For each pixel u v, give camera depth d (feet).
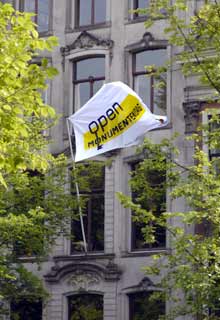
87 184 151.84
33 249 143.02
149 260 162.91
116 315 164.76
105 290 166.09
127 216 166.61
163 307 160.76
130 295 164.86
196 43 112.78
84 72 175.32
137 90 170.30
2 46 88.33
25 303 168.55
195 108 162.20
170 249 159.53
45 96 176.86
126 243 166.09
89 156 149.69
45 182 143.95
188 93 163.63
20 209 142.51
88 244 169.27
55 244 150.41
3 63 87.61
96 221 169.17
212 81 112.16
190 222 114.83
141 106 145.38
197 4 161.58
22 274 145.69
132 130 146.20
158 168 116.78
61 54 176.45
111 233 167.32
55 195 145.28
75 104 175.22
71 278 168.66
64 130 173.78
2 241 139.74
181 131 163.43
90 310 167.73
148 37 168.66
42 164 93.97
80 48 174.70
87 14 176.14
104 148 148.46
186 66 113.39
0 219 134.72
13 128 88.48
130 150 167.22
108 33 173.17
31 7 181.37
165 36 167.53
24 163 91.40
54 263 169.99
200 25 112.16
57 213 144.25
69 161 170.40
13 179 138.82
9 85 87.97
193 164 159.94
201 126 115.44
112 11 173.37
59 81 176.35
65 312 168.76
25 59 88.02
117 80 171.63
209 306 113.29
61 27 177.58
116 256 166.20
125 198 117.80
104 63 173.68
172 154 160.04
